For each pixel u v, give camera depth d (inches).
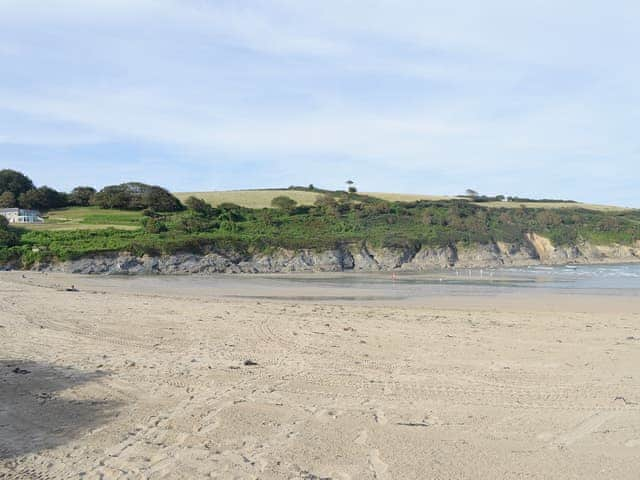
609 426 315.9
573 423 321.4
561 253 3331.7
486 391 387.5
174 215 3026.6
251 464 264.1
